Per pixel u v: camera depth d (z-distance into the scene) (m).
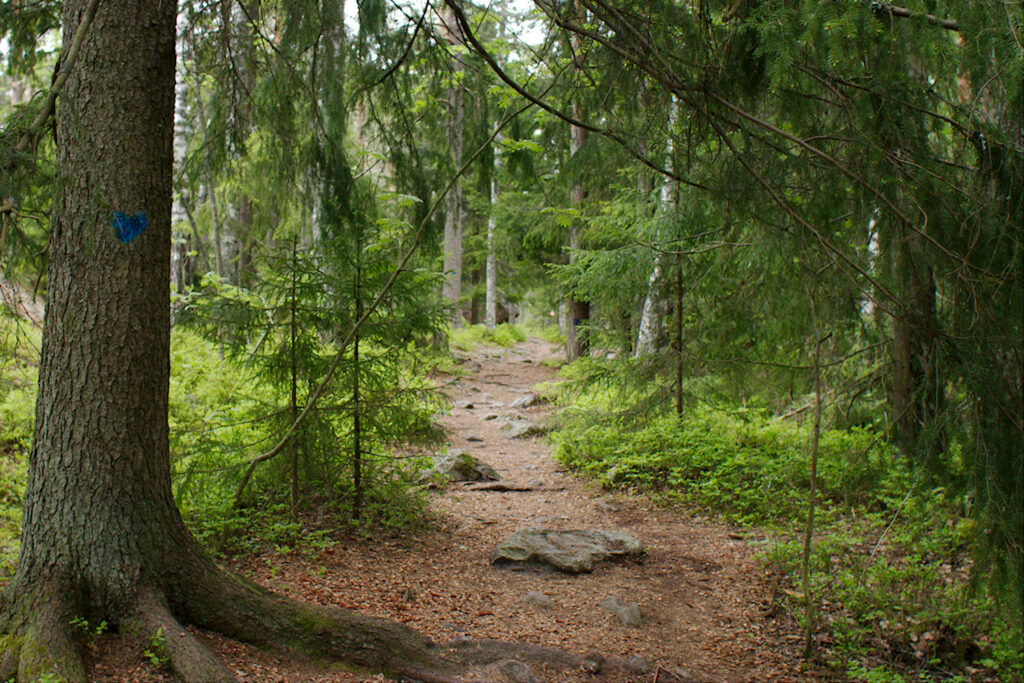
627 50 4.23
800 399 10.05
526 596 5.63
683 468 8.72
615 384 9.69
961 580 5.48
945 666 4.89
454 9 3.96
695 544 7.06
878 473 6.44
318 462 6.30
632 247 8.98
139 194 3.76
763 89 4.57
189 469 5.77
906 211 4.29
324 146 6.28
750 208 4.37
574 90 5.11
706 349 9.12
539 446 11.37
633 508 8.14
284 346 6.36
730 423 9.86
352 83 6.10
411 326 6.54
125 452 3.76
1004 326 4.39
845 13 3.49
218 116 6.19
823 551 6.01
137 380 3.80
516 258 19.03
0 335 5.17
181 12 5.72
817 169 4.46
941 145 5.54
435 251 6.84
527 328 39.31
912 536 5.68
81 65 3.68
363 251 6.52
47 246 3.85
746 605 5.77
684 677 4.67
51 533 3.66
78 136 3.32
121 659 3.45
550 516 7.89
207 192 12.32
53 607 3.49
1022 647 4.60
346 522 6.54
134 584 3.69
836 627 5.28
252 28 5.84
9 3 4.82
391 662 4.18
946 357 4.49
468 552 6.54
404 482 6.86
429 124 6.62
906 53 4.34
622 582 6.18
